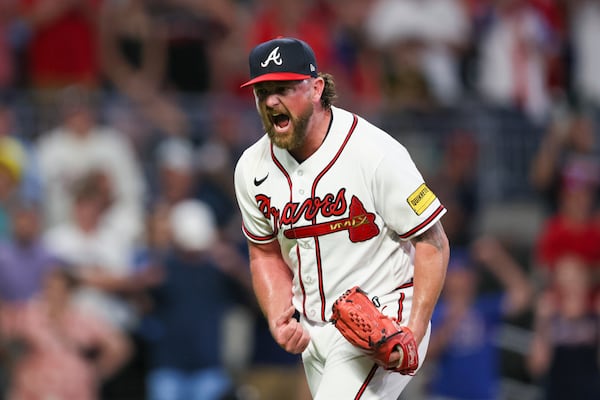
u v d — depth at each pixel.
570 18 50.78
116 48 44.53
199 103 43.28
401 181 16.86
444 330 34.97
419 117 45.09
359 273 17.38
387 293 17.45
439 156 44.38
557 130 43.97
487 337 35.25
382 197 16.97
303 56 16.64
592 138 47.56
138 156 41.72
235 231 39.38
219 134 41.97
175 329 35.34
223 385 35.69
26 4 44.62
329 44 46.28
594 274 36.59
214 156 40.69
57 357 34.34
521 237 43.19
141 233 38.97
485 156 45.06
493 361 35.22
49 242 36.31
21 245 35.34
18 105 41.44
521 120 46.47
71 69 44.12
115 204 39.56
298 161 17.36
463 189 43.47
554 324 35.28
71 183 38.97
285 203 17.44
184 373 35.28
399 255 17.48
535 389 35.41
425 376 36.22
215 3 45.62
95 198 37.34
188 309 35.44
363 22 48.38
